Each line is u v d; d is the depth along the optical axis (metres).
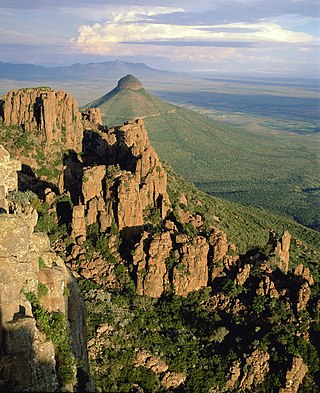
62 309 37.97
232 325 69.38
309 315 67.25
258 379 60.38
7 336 30.89
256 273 75.81
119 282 77.69
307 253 122.81
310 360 61.56
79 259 81.12
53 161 118.19
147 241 79.19
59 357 34.88
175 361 62.78
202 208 123.38
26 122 123.38
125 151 111.19
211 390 60.25
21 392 30.12
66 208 93.00
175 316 71.81
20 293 33.75
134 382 58.53
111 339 63.16
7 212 42.31
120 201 85.00
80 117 131.25
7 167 50.53
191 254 76.31
